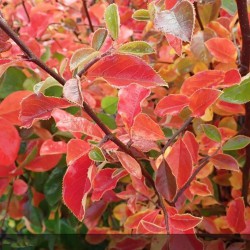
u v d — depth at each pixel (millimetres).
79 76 420
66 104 434
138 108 464
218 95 464
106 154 471
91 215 627
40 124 612
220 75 493
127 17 705
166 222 455
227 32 578
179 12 397
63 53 705
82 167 439
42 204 688
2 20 415
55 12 743
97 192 485
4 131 517
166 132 582
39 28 690
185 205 586
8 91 630
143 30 699
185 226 448
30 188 681
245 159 560
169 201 488
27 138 608
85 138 581
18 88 632
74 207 434
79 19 857
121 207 614
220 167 514
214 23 581
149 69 422
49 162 594
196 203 585
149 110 604
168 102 486
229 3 570
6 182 599
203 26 596
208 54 564
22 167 592
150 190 563
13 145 520
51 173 646
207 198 587
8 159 521
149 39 666
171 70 604
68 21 759
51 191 642
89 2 810
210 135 514
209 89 465
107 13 429
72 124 471
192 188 533
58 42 717
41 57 666
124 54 420
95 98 660
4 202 701
